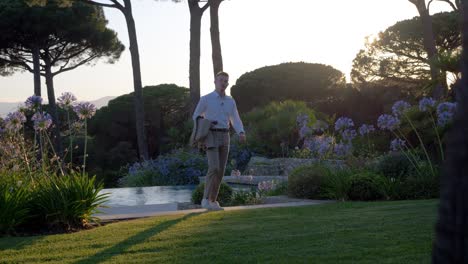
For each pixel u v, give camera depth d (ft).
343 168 32.30
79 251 15.75
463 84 4.30
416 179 28.35
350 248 14.97
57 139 87.15
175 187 49.34
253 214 21.83
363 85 85.40
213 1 74.08
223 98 24.06
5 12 86.84
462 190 4.17
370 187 27.86
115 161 98.07
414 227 17.52
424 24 66.08
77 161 94.94
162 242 16.57
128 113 107.65
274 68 105.81
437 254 4.30
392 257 13.84
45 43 93.91
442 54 38.93
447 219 4.24
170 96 110.83
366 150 43.62
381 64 83.76
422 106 30.63
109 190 47.11
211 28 74.18
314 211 22.31
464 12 4.49
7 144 21.43
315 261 13.71
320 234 17.04
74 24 92.12
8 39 89.66
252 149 60.23
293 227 18.48
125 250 15.66
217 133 23.86
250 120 67.82
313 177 30.66
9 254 15.57
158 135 108.68
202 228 18.71
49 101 94.79
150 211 24.91
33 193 20.17
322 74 103.14
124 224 20.18
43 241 17.28
